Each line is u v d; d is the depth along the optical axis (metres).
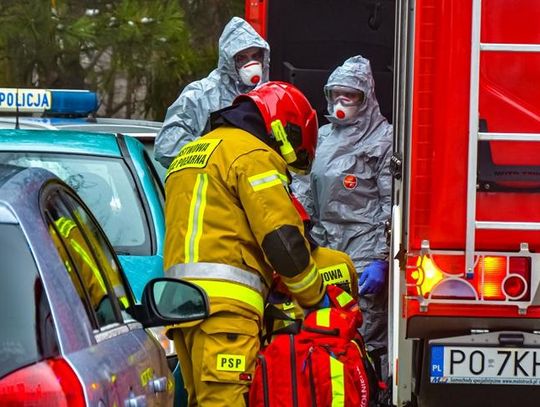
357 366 10.52
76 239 8.06
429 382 10.52
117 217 13.23
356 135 15.20
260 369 10.42
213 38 27.66
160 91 26.44
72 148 13.79
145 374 7.94
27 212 6.91
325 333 10.52
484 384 10.49
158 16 25.98
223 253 10.62
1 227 6.70
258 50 15.24
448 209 10.33
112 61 25.98
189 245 10.70
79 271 7.62
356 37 19.14
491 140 10.26
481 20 10.31
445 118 10.30
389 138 15.20
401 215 10.71
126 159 13.88
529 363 10.45
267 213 10.47
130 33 25.69
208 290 10.57
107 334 7.62
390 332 12.58
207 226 10.67
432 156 10.35
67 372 6.38
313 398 10.38
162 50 26.02
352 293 12.28
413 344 11.12
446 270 10.38
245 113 10.92
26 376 6.20
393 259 12.09
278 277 11.14
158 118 26.67
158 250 12.94
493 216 10.30
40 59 25.69
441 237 10.34
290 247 10.47
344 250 15.24
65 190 8.42
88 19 25.58
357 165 15.14
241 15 27.77
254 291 10.70
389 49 19.19
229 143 10.74
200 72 26.55
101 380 6.71
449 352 10.48
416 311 10.42
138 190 13.53
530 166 10.29
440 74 10.30
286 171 10.91
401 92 11.54
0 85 25.73
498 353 10.45
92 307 7.55
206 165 10.72
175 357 11.51
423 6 10.29
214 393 10.60
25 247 6.70
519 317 10.41
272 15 18.95
